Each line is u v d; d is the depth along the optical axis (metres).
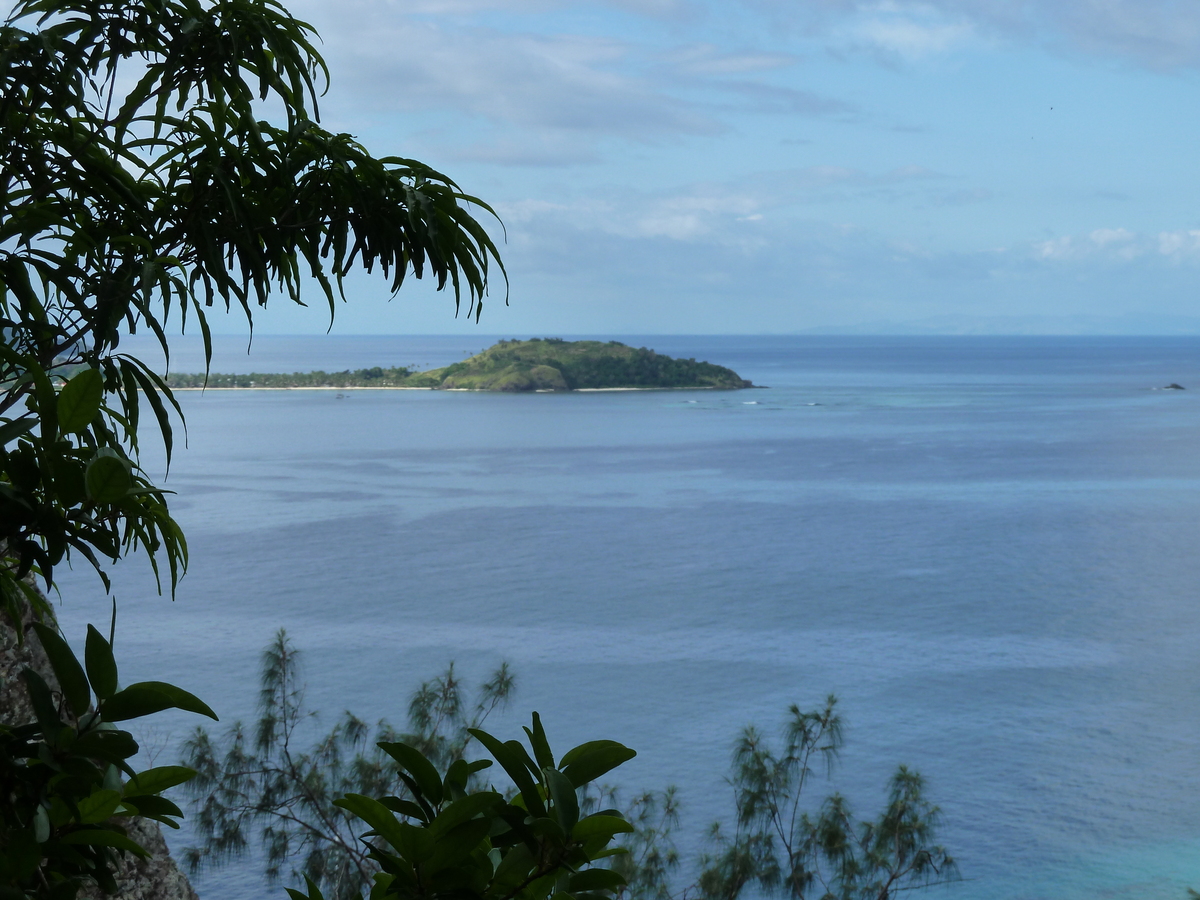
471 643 46.81
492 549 70.38
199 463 117.12
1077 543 71.94
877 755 32.81
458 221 2.82
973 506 88.00
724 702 38.31
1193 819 27.67
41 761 1.49
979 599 56.38
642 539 74.31
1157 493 94.31
